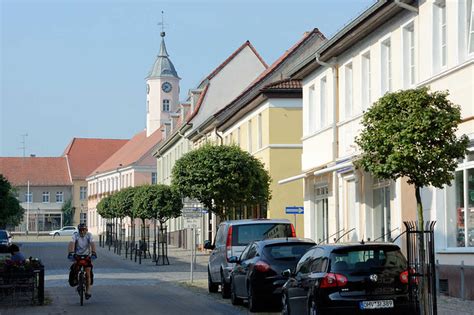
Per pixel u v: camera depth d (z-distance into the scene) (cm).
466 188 2434
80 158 16812
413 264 1722
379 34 3142
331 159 3734
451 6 2508
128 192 8175
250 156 4978
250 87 6209
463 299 2420
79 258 2709
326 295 1738
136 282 3859
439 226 2591
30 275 2677
